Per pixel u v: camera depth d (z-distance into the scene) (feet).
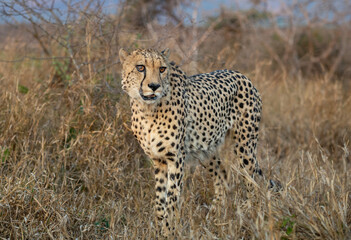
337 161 33.73
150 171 28.27
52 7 33.19
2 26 42.32
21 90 33.81
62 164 27.61
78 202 24.34
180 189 22.84
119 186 26.32
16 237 20.85
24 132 28.53
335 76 58.54
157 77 20.80
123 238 21.36
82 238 21.75
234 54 40.98
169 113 21.90
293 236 19.08
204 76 25.99
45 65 39.52
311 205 20.86
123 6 34.78
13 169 24.80
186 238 20.33
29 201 23.04
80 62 33.88
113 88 31.76
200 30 38.88
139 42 34.40
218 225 20.68
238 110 26.50
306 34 74.59
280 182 25.72
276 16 73.05
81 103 31.35
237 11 62.90
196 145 24.53
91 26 31.63
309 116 40.47
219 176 26.27
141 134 22.63
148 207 25.20
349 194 22.44
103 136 27.99
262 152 33.01
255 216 21.26
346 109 41.29
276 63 65.62
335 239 18.94
